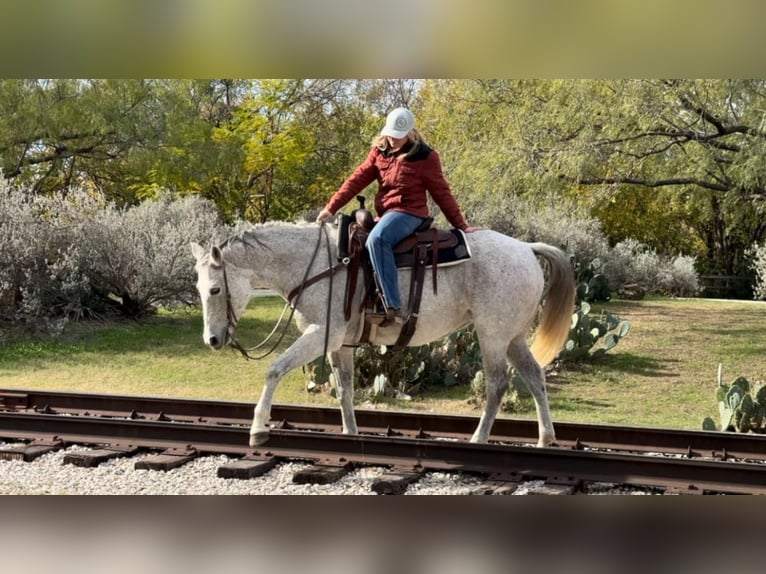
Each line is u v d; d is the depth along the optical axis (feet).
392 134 20.18
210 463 21.15
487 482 19.69
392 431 23.57
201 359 38.88
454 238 20.86
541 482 19.58
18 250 43.14
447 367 34.71
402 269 20.58
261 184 87.25
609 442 22.53
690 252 96.43
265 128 82.43
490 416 21.38
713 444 21.77
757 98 44.75
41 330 42.65
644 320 50.78
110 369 36.83
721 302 62.03
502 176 48.65
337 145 88.69
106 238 45.98
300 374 36.14
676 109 46.88
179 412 25.05
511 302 21.03
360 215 20.85
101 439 22.47
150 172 62.90
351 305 20.72
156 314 48.42
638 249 75.10
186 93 63.62
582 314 39.27
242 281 20.79
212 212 55.57
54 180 63.62
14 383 33.86
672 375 37.04
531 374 21.99
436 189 20.79
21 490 19.17
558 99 47.52
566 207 62.80
